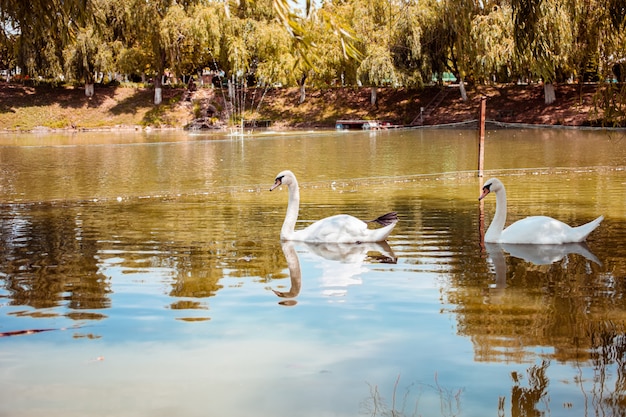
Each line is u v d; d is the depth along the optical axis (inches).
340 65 2358.5
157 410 176.1
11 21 458.6
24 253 373.7
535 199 577.0
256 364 205.6
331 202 588.4
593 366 201.6
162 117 2374.5
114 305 270.2
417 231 435.8
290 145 1421.0
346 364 205.2
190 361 209.5
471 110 2129.7
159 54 2340.1
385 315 253.1
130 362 209.0
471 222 468.4
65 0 447.8
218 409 174.9
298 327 240.4
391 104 2333.9
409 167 920.9
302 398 182.4
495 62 1685.5
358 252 371.9
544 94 2055.9
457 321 245.0
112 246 393.7
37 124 2263.8
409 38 2033.7
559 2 504.4
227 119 2383.1
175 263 346.3
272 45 2247.8
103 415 171.3
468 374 196.7
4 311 263.0
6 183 793.6
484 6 543.5
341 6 2181.3
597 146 1174.3
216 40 2224.4
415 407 175.2
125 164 1035.3
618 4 407.8
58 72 2273.6
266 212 534.0
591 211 505.4
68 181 812.6
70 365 207.2
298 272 325.1
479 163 786.8
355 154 1166.3
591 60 495.5
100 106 2410.2
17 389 190.5
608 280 301.0
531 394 182.5
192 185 759.7
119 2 2329.0
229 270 330.3
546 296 276.4
